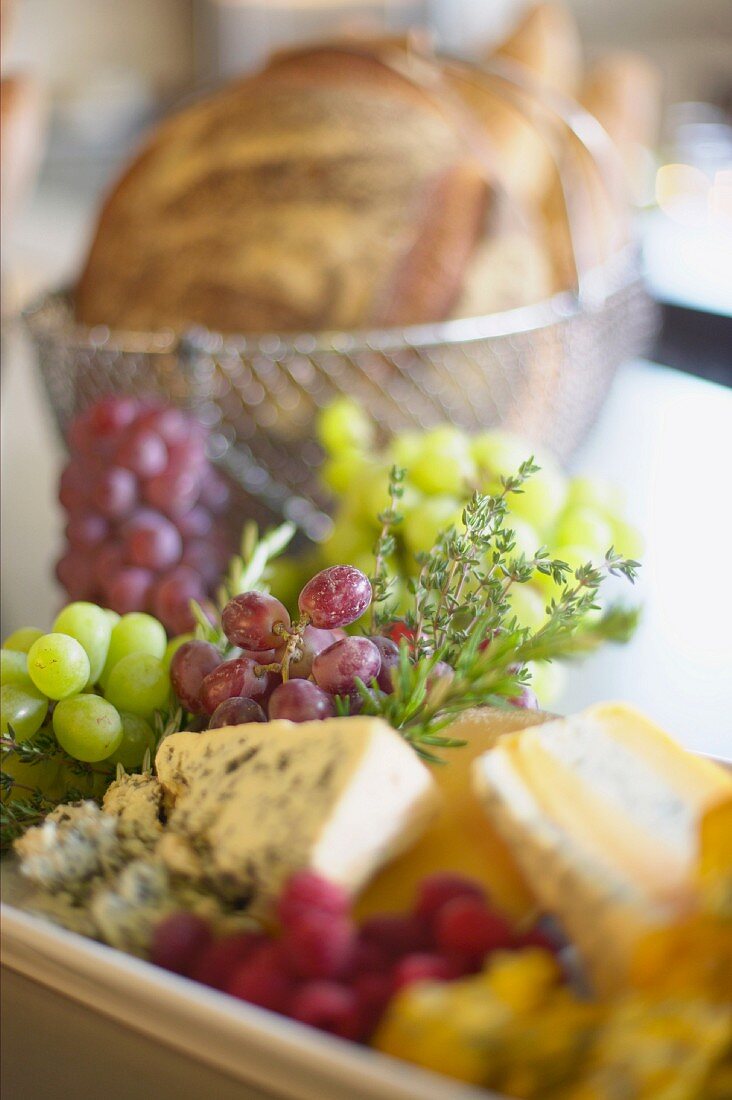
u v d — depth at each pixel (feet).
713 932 1.04
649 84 4.29
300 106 2.98
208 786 1.28
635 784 1.22
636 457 3.22
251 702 1.41
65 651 1.49
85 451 2.30
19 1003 1.17
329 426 2.57
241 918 1.20
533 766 1.24
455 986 1.05
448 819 1.27
